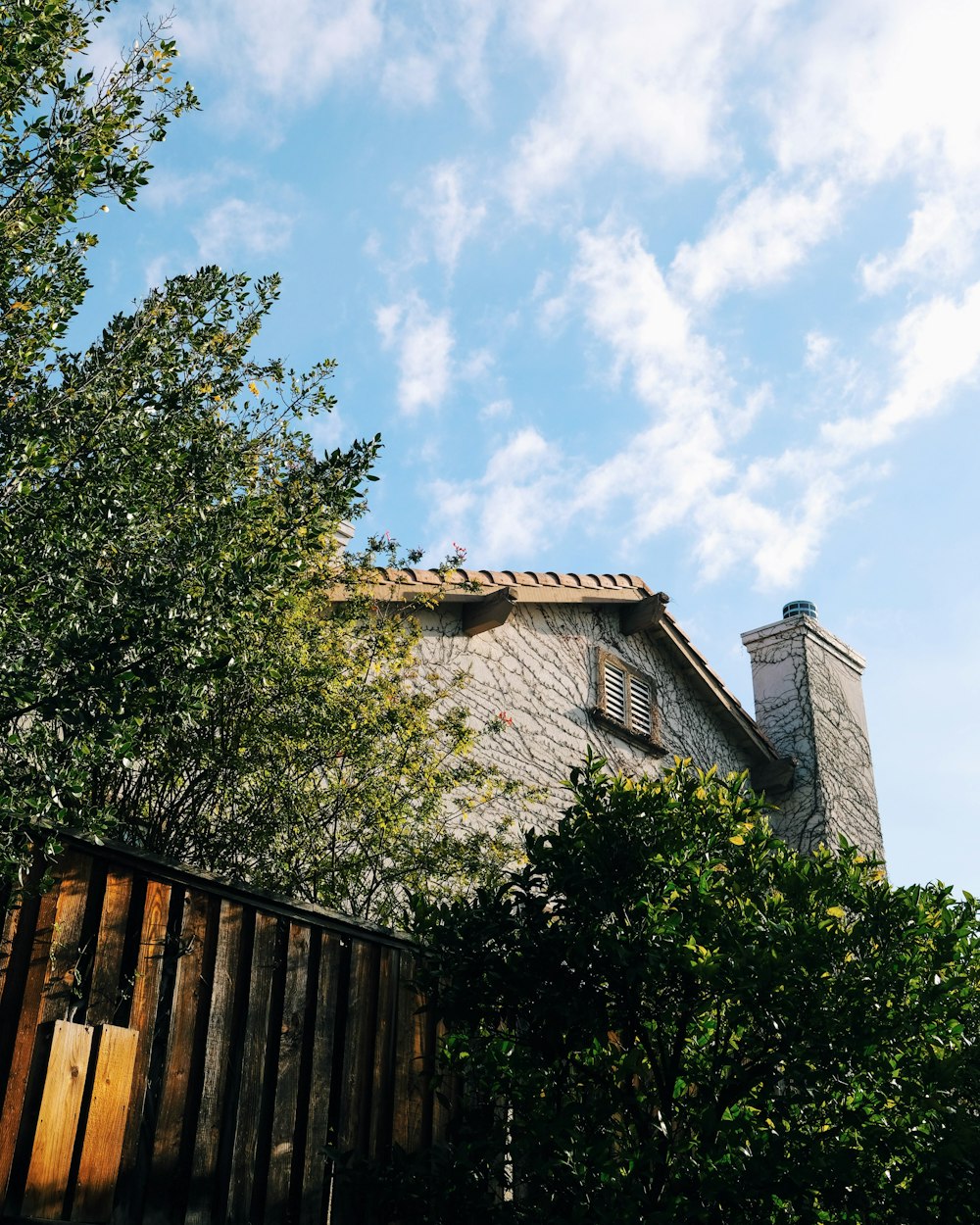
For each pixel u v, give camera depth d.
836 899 4.70
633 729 11.73
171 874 4.36
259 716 5.93
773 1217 4.13
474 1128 4.64
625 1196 4.10
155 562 3.87
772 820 12.82
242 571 3.94
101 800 5.36
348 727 6.39
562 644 11.48
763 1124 4.40
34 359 4.01
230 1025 4.38
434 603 8.62
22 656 3.55
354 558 7.42
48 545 3.65
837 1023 4.21
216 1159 4.16
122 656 3.56
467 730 7.59
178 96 4.35
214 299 4.85
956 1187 3.93
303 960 4.74
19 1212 3.54
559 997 4.47
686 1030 4.68
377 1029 4.92
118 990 4.07
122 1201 3.89
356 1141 4.66
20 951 3.82
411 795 6.89
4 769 3.44
